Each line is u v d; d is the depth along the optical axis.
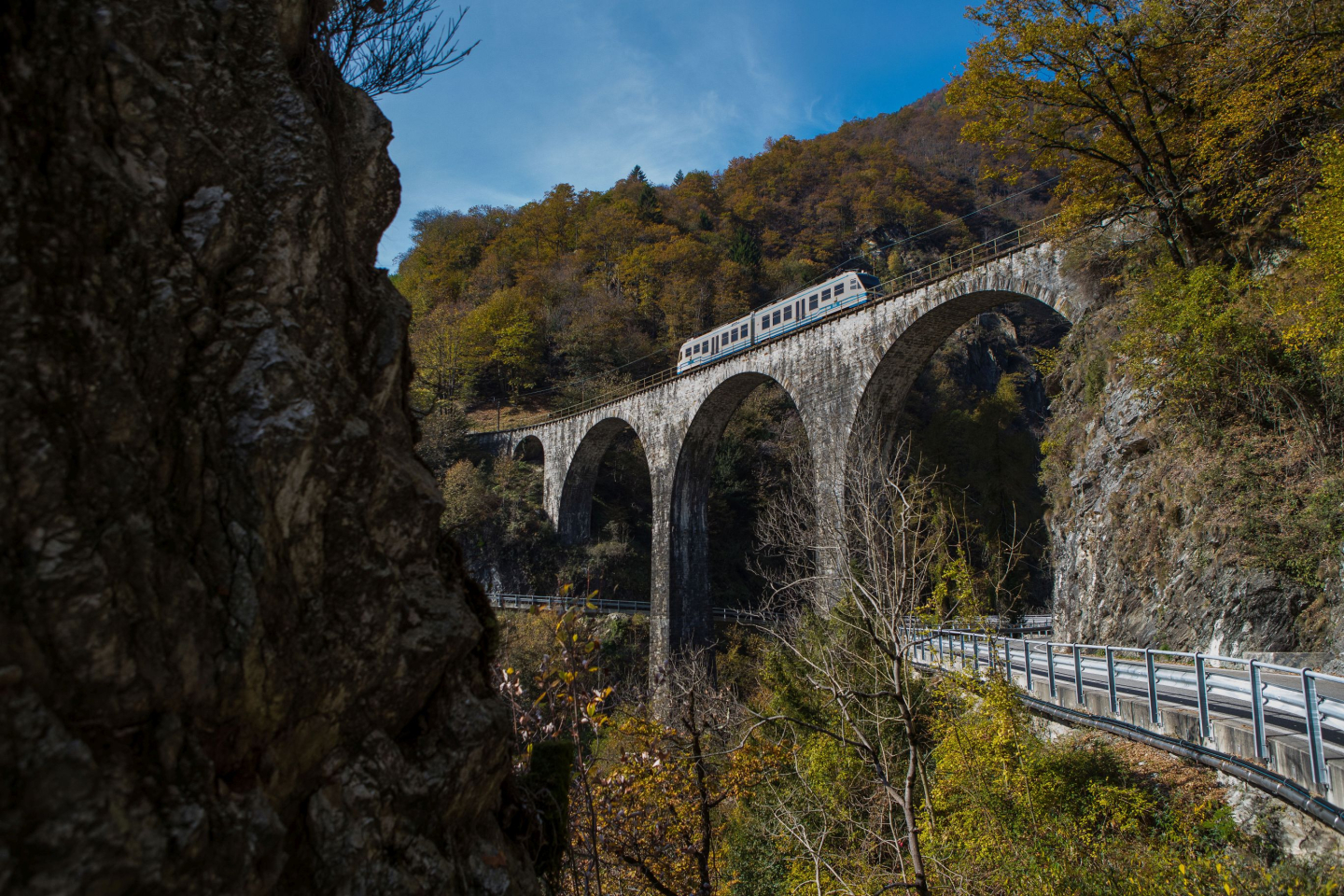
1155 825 7.97
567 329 56.59
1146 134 15.28
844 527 11.12
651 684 28.22
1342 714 6.38
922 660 11.90
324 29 3.86
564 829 4.74
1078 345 18.69
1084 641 16.62
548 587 38.59
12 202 2.23
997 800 8.46
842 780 10.43
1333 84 12.76
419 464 4.01
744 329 30.62
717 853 10.88
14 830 1.84
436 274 67.69
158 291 2.62
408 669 3.29
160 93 2.78
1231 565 12.66
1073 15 14.59
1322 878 5.88
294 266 3.12
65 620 2.10
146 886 2.07
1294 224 11.29
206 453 2.67
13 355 2.15
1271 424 13.08
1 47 2.31
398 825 3.12
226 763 2.53
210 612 2.54
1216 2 13.40
